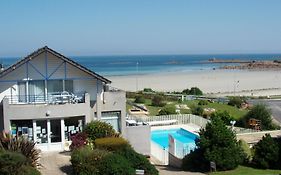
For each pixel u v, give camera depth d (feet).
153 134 144.15
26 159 72.23
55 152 96.43
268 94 287.48
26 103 99.19
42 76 103.45
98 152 76.59
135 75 484.33
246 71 581.94
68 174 77.56
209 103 205.46
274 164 85.71
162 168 93.20
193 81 399.44
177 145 110.73
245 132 128.88
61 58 103.65
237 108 193.88
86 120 100.48
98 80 107.24
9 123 95.55
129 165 74.23
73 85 106.01
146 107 191.52
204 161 88.63
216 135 86.79
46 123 98.17
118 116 107.96
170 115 157.38
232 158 85.05
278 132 129.18
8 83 101.71
